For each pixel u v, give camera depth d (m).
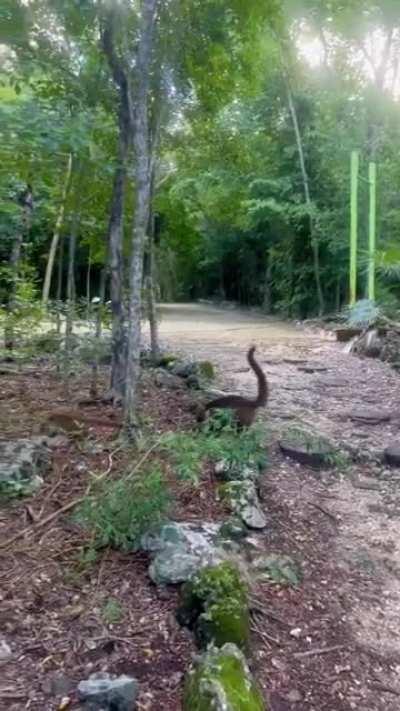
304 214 12.79
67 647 1.94
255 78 5.06
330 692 1.91
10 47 3.64
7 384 4.95
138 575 2.31
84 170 4.23
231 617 1.97
